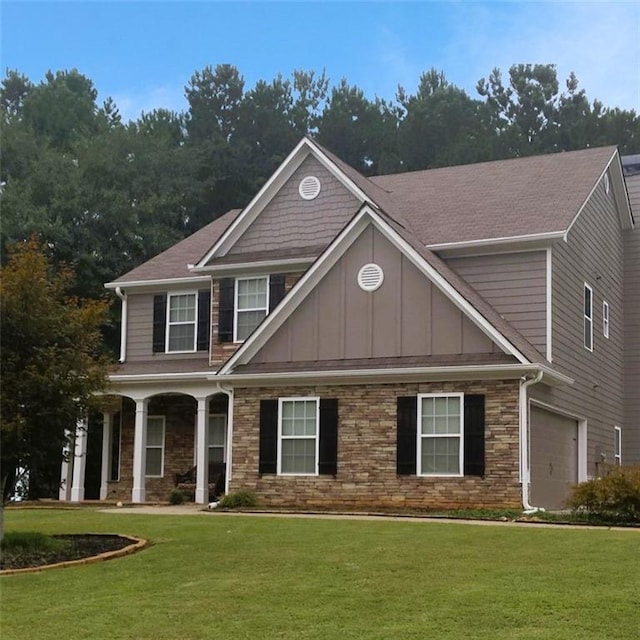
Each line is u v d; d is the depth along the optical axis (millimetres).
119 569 11344
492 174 25578
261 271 23516
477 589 9469
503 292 20688
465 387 18906
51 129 52906
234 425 21250
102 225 42062
